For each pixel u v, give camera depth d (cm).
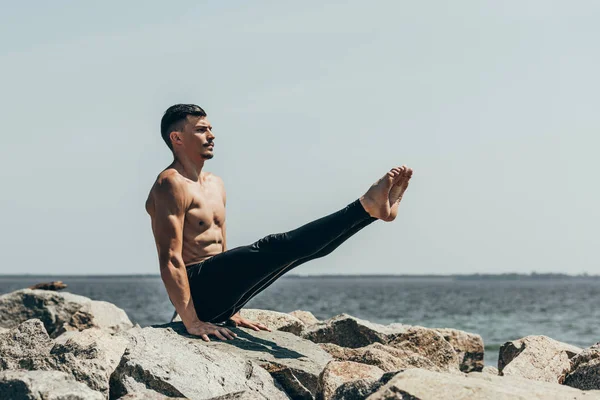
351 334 842
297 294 10625
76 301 1342
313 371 621
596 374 643
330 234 627
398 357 688
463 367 939
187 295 675
